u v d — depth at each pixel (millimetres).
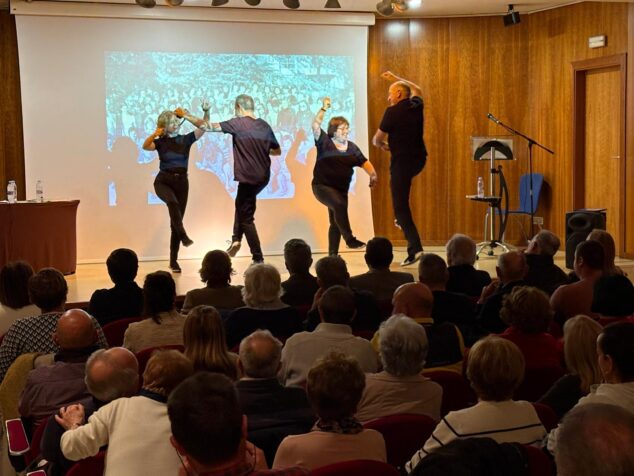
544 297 3453
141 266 9227
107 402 2689
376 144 8484
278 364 2852
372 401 2912
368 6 9938
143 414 2445
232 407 1631
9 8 9359
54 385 3125
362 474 2129
